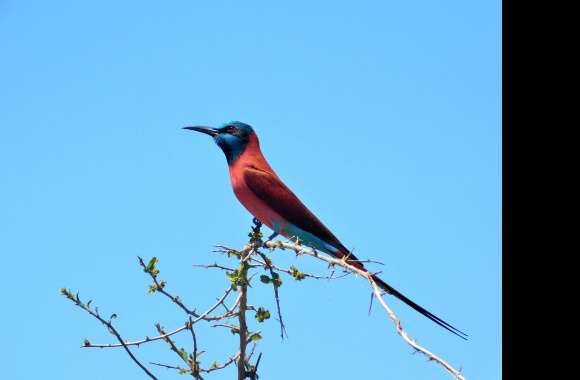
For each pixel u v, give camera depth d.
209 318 9.75
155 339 9.35
